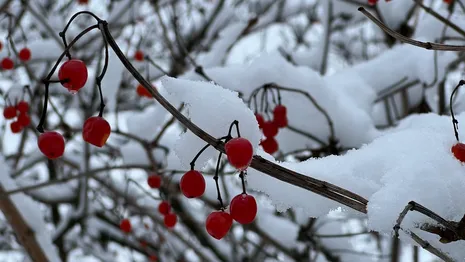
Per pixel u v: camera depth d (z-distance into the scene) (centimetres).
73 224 393
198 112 127
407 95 289
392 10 311
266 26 442
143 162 322
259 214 343
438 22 272
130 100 470
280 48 333
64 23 443
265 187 139
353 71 276
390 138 146
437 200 119
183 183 125
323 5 326
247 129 126
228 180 360
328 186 124
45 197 385
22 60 283
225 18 427
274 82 230
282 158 253
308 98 235
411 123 205
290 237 335
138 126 316
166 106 113
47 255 246
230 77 231
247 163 111
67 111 450
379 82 269
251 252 439
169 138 329
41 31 441
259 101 235
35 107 430
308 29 519
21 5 343
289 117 239
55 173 396
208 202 331
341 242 318
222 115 126
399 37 127
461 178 124
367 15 128
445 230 116
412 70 264
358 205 124
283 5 439
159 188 249
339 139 238
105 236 441
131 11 376
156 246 437
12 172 376
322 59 323
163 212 244
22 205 251
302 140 248
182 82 129
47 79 108
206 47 441
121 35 416
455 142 138
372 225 119
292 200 137
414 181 121
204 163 131
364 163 138
